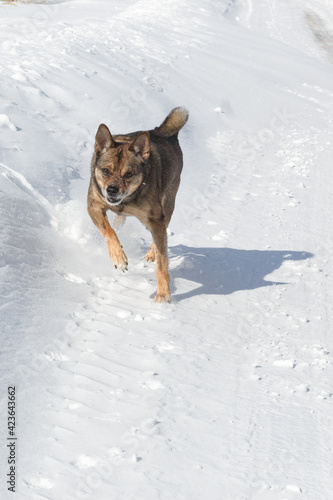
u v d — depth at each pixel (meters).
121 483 4.35
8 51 16.09
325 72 27.84
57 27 22.27
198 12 34.44
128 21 27.22
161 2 35.88
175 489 4.33
